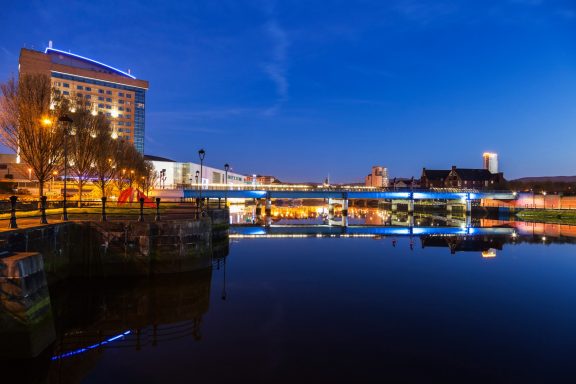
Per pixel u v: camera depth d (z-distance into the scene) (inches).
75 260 893.2
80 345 563.8
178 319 676.7
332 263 1232.8
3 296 476.1
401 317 691.4
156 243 933.8
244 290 870.4
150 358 515.2
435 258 1358.3
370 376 468.4
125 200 1713.8
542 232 2422.5
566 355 536.4
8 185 3149.6
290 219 3575.3
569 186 6259.8
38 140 1257.4
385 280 991.6
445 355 531.8
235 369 483.2
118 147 2598.4
